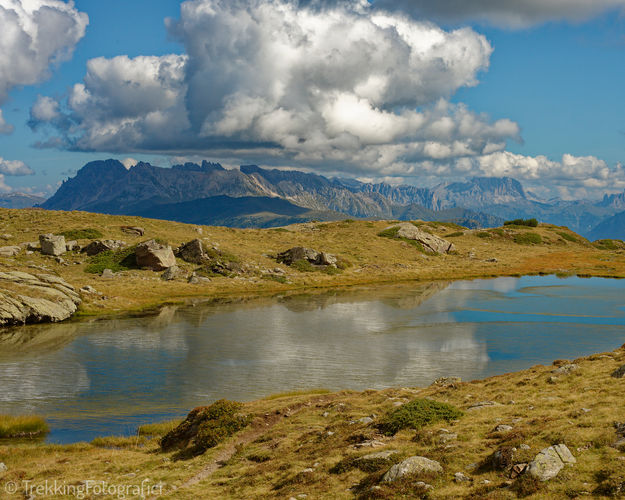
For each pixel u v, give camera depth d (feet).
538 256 456.86
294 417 87.15
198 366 139.74
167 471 69.26
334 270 354.95
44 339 172.04
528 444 52.44
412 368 135.23
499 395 80.74
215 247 358.43
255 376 130.62
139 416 105.29
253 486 57.36
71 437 94.12
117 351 156.35
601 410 60.39
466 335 173.88
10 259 300.61
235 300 262.47
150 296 264.11
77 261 317.42
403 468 50.65
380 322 199.31
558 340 164.35
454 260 432.66
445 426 67.15
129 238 366.63
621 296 264.11
